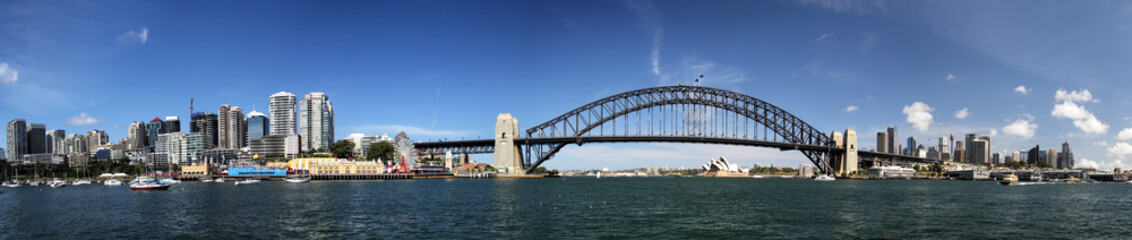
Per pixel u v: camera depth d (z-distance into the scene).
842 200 103.19
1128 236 59.22
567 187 157.50
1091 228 64.62
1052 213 79.44
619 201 98.88
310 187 161.62
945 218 73.00
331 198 107.50
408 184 183.62
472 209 83.56
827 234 59.69
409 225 66.19
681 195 117.94
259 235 59.69
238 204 94.19
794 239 56.66
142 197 117.19
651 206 88.94
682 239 56.81
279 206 89.69
